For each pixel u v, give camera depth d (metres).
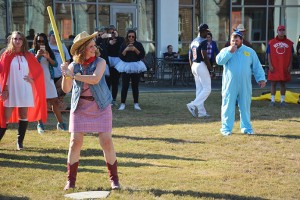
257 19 25.52
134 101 14.16
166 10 23.53
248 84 10.39
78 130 6.42
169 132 10.76
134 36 13.90
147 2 23.80
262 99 16.12
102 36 14.15
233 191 6.64
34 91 8.98
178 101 15.86
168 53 22.75
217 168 7.80
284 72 14.62
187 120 12.33
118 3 23.34
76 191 6.57
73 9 22.59
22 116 9.00
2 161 8.20
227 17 25.16
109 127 6.50
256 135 10.40
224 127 10.55
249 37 25.53
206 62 12.61
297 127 11.30
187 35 24.66
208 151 9.00
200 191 6.62
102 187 6.74
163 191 6.59
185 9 24.55
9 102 8.70
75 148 6.56
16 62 8.73
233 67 10.30
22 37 8.77
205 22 24.95
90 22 22.92
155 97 16.86
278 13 25.66
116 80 14.71
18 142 9.09
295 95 16.12
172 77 20.94
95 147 9.22
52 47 12.66
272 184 6.99
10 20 21.70
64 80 6.35
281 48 14.62
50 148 9.19
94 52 6.38
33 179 7.17
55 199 6.24
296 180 7.20
